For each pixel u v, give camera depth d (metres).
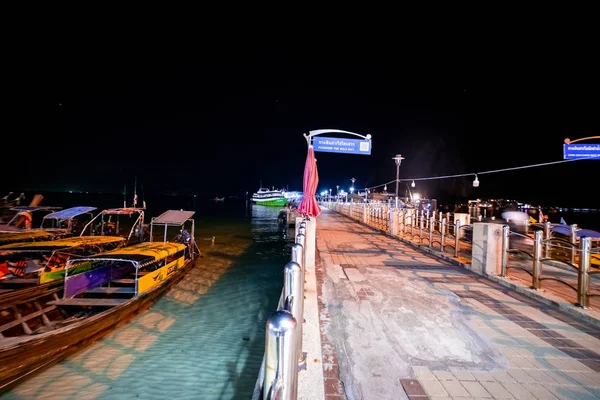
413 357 4.06
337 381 3.51
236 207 113.19
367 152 12.05
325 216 34.19
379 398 3.23
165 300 12.41
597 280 7.84
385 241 14.76
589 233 10.21
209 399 6.52
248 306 12.12
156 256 12.02
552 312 5.68
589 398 3.28
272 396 1.46
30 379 6.98
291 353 1.57
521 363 3.95
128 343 8.83
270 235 34.47
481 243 8.31
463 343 4.46
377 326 5.01
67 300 9.60
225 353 8.45
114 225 26.42
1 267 11.38
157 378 7.20
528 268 9.08
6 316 8.62
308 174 10.91
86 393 6.59
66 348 7.71
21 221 18.41
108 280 11.81
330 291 6.82
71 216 18.34
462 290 6.96
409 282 7.57
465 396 3.29
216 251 23.95
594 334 4.79
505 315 5.52
